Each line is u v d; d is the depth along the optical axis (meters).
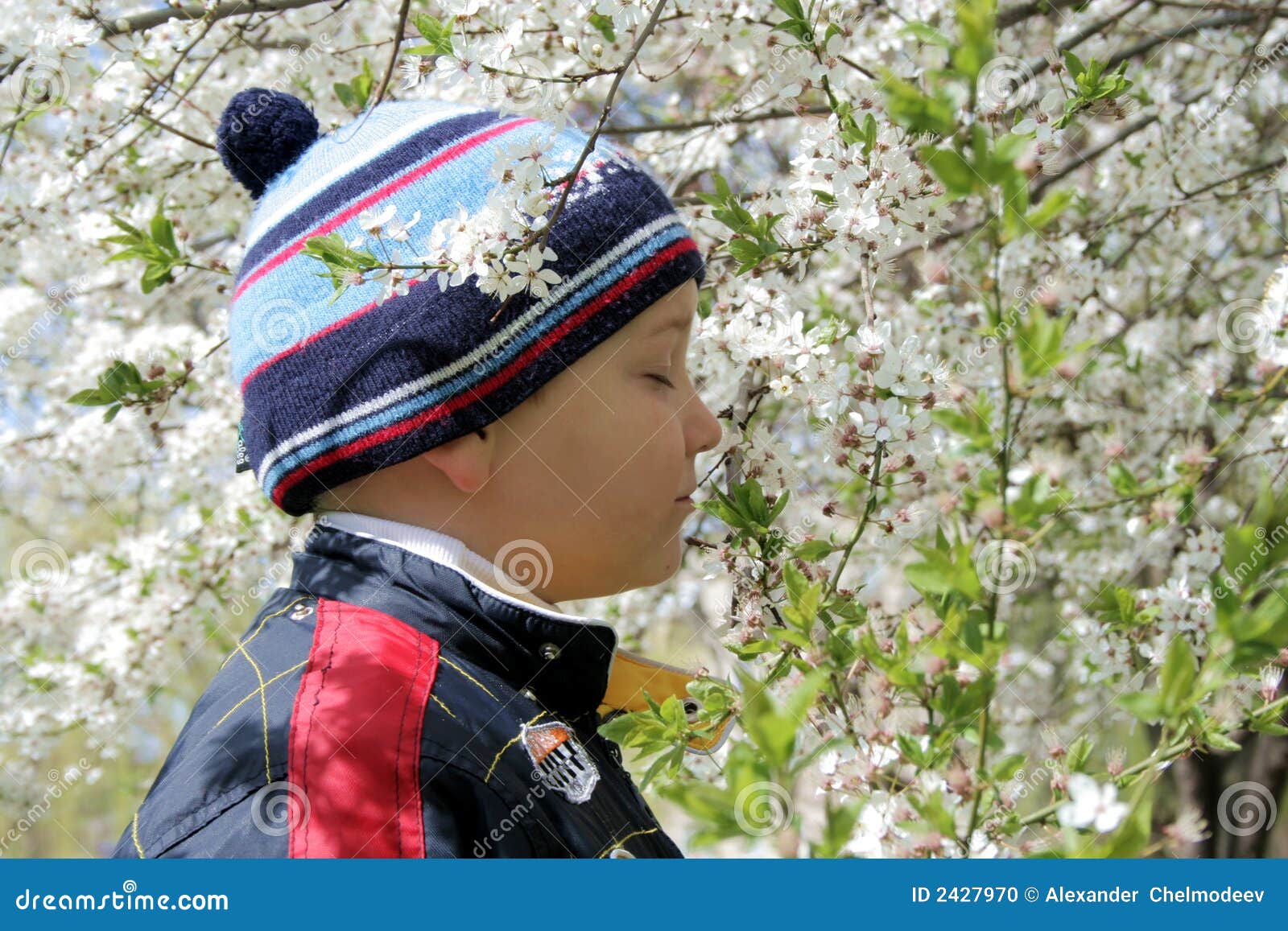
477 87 2.21
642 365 1.86
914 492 3.20
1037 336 1.93
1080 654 3.62
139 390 3.04
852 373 2.31
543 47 2.58
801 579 1.89
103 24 3.09
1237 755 4.30
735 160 4.31
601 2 2.25
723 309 2.53
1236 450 3.55
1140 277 4.30
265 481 1.88
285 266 1.81
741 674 1.14
